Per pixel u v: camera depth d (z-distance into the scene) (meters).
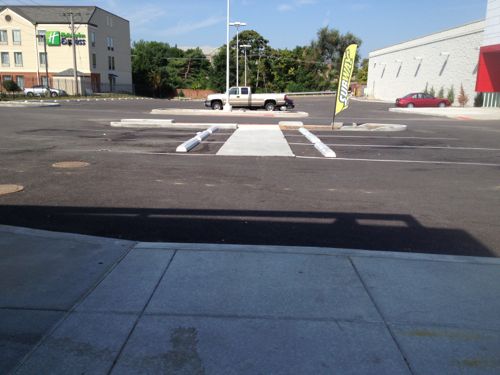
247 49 87.19
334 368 3.21
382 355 3.37
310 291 4.29
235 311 3.92
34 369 3.14
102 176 9.38
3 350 3.34
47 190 8.08
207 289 4.29
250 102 36.00
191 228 6.11
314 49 94.81
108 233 5.89
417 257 5.14
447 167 11.42
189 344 3.45
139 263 4.83
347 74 19.81
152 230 6.01
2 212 6.70
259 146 14.28
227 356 3.32
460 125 24.61
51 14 64.62
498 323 3.83
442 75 47.94
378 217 6.81
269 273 4.64
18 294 4.14
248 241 5.66
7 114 27.45
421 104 43.00
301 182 9.22
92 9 65.88
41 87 55.78
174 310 3.92
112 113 30.61
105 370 3.14
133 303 4.02
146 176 9.46
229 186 8.68
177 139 15.90
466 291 4.37
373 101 62.84
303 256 5.07
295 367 3.21
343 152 13.72
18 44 63.53
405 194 8.38
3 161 11.01
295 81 90.31
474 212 7.23
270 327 3.69
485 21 37.59
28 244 5.30
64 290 4.23
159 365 3.21
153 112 31.62
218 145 14.42
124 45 76.31
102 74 68.56
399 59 60.50
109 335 3.54
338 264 4.90
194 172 10.02
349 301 4.13
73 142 14.77
